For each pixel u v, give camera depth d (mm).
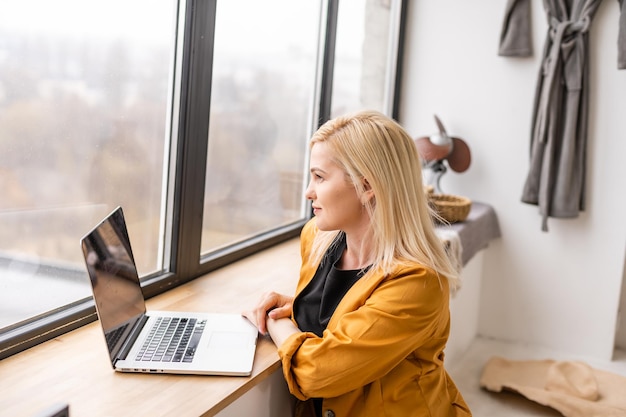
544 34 3127
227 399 1289
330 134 1475
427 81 3457
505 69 3248
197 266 2080
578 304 3236
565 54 2967
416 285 1379
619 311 3381
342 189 1457
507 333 3418
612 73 2986
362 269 1498
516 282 3354
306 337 1440
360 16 3137
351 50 3113
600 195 3100
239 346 1490
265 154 2586
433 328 1449
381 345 1330
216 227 2328
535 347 3342
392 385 1442
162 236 1977
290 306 1635
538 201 3123
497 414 2641
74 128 1596
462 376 2980
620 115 3002
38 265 1534
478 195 3379
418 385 1474
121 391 1287
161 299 1846
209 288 1979
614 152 3039
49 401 1234
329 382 1343
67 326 1568
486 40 3277
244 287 2008
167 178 1957
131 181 1822
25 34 1422
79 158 1625
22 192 1471
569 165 3018
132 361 1372
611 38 2963
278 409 1605
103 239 1370
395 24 3459
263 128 2541
